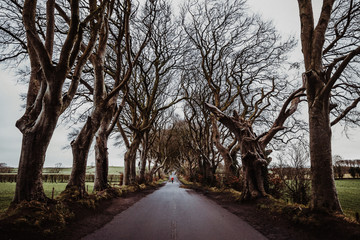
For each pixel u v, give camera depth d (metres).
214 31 19.45
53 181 38.38
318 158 6.77
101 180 12.77
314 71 7.34
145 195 16.50
